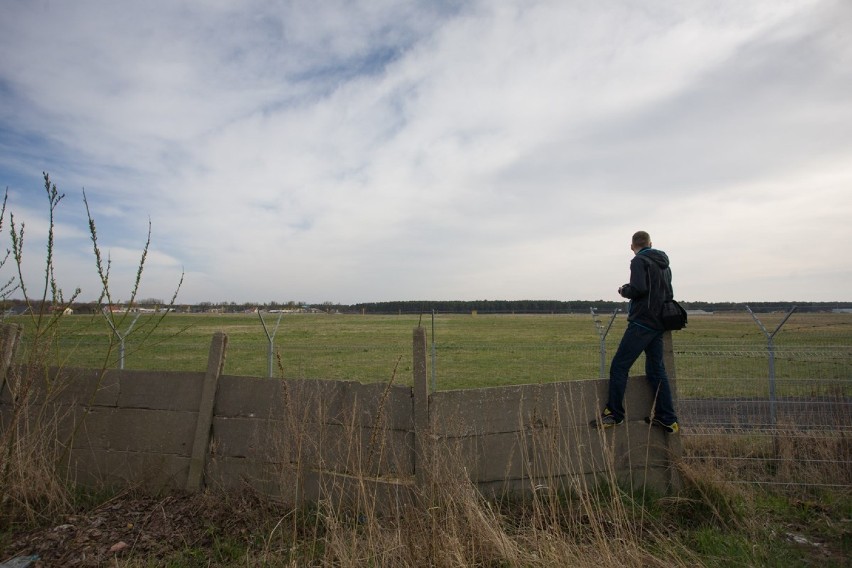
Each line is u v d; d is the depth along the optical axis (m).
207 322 21.72
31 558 3.40
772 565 3.44
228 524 3.88
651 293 4.50
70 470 4.68
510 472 4.35
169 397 4.64
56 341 4.36
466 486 3.81
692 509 4.29
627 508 4.20
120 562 3.35
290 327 23.05
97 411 4.73
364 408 4.34
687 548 3.64
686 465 4.53
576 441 4.47
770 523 4.17
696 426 5.68
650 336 4.50
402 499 3.98
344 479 4.13
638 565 3.19
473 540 3.30
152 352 13.52
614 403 4.52
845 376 6.76
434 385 8.40
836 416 5.64
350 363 13.02
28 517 3.89
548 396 4.51
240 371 11.49
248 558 3.38
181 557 3.42
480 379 10.90
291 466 4.02
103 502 4.28
